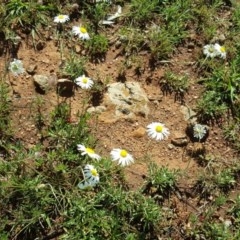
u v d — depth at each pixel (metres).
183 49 0.86
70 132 0.74
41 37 0.83
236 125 0.81
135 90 0.81
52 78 0.79
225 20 0.90
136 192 0.71
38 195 0.68
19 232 0.67
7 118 0.74
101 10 0.86
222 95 0.82
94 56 0.83
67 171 0.71
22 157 0.70
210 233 0.71
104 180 0.71
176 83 0.82
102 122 0.77
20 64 0.75
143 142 0.77
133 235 0.68
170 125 0.79
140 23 0.87
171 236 0.70
